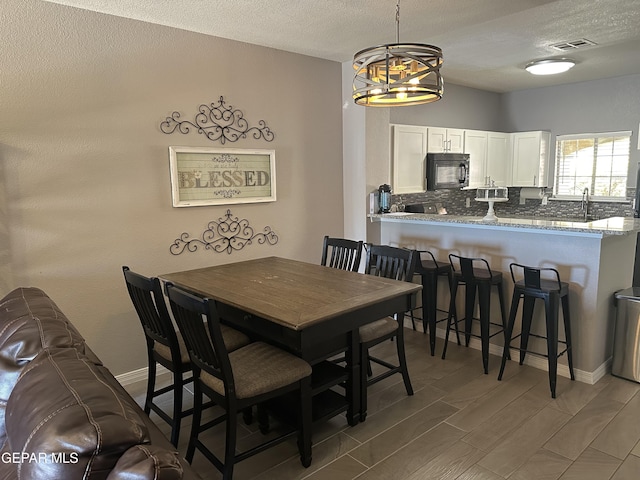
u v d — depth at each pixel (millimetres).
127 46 3027
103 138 2982
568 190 6121
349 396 2602
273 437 2551
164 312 2252
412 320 4129
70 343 1617
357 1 2814
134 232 3170
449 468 2229
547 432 2514
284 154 3977
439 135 5230
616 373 3191
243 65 3613
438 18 3176
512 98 6410
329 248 4406
